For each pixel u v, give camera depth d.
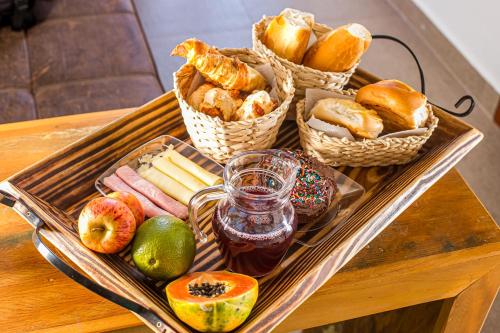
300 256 0.90
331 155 1.02
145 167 1.00
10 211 0.97
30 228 0.95
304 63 1.09
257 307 0.84
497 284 1.03
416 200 1.03
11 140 1.08
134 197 0.89
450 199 1.04
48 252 0.82
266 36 1.08
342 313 0.97
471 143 1.07
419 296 0.99
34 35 1.60
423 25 2.42
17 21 1.61
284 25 1.06
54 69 1.51
